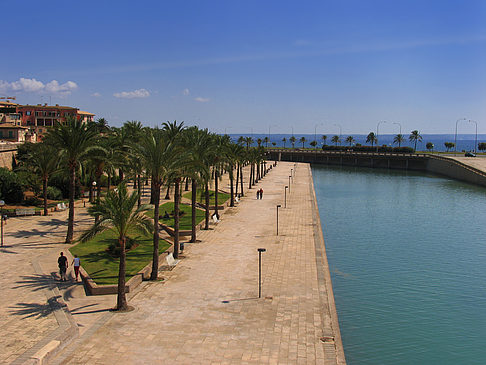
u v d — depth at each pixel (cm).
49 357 1797
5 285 2667
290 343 2009
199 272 3106
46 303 2378
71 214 3753
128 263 3188
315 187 10356
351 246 4547
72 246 3631
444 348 2328
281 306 2472
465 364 2156
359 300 3016
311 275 3072
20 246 3600
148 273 3020
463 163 11900
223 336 2070
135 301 2509
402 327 2584
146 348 1934
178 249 3494
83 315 2288
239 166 7656
